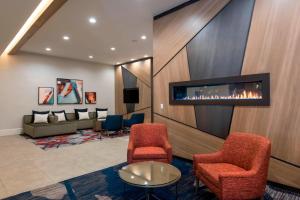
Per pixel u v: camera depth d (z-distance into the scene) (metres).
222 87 3.55
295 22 2.59
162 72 4.34
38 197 2.58
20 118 7.25
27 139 6.24
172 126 4.17
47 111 7.68
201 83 3.63
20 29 4.50
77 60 8.75
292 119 2.61
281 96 2.70
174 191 2.73
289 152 2.65
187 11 3.86
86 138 6.38
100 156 4.38
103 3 3.73
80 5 3.79
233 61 3.21
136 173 2.37
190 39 3.82
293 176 2.63
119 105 9.80
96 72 9.41
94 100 9.30
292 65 2.61
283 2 2.69
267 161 2.22
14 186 2.90
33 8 3.47
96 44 6.34
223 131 3.36
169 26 4.16
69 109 8.50
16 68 7.16
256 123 2.95
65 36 5.53
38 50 7.08
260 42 2.90
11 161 4.05
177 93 4.16
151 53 7.55
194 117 3.79
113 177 3.21
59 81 8.19
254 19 2.97
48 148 5.11
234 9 3.22
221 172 2.33
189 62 3.84
